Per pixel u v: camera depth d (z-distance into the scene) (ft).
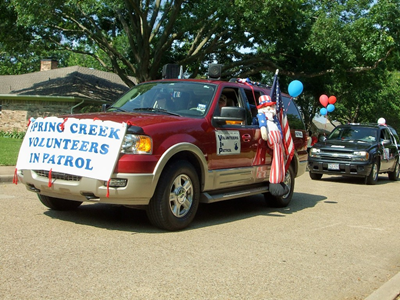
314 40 71.97
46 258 15.46
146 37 73.36
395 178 56.59
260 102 25.25
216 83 23.90
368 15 72.28
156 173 18.76
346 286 14.65
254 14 65.26
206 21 73.82
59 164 19.08
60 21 73.41
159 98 23.65
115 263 15.33
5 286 12.78
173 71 30.81
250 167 24.63
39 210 23.18
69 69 106.32
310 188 41.73
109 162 18.20
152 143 18.81
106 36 86.63
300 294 13.64
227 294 13.19
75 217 21.95
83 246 17.12
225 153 22.62
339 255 18.25
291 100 31.58
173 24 74.43
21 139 81.61
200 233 20.38
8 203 24.61
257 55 83.97
